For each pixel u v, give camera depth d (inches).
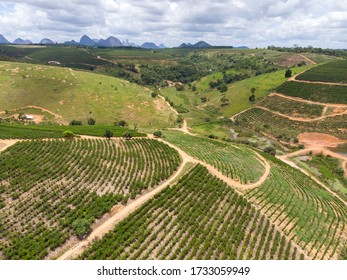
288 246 2290.8
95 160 3169.3
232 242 2185.0
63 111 6240.2
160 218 2311.8
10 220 2197.3
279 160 4456.2
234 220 2404.0
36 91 6668.3
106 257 1899.6
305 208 2938.0
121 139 4050.2
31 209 2319.1
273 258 2145.7
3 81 6815.9
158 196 2610.7
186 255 2006.6
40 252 1909.4
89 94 6806.1
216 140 4992.6
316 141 5713.6
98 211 2315.5
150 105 7047.2
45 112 6136.8
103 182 2765.7
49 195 2496.3
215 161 3595.0
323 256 2329.0
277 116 6894.7
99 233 2127.2
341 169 4515.3
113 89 7229.3
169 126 6250.0
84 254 1898.4
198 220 2352.4
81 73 7829.7
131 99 7012.8
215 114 7706.7
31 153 3181.6
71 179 2780.5
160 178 2928.2
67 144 3548.2
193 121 6766.7
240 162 3764.8
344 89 7081.7
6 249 1900.8
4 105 6205.7
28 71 7332.7
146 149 3663.9
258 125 6643.7
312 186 3654.0
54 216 2274.9
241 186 3061.0
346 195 3747.5
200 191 2783.0
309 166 4616.1
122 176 2918.3
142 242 2066.9
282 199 2992.1
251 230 2361.0
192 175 3019.2
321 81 7628.0
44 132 4131.4
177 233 2209.6
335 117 6363.2
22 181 2664.9
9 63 7844.5
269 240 2301.9
